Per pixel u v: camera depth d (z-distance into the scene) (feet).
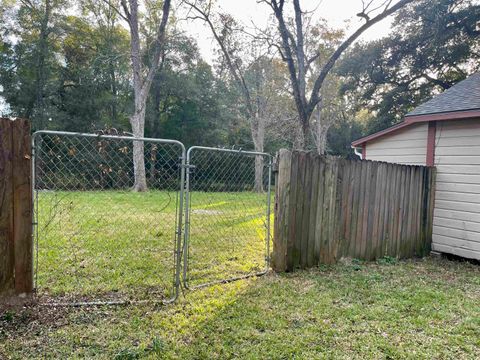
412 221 15.99
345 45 24.91
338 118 74.54
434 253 16.75
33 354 6.57
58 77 56.85
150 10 50.11
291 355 6.80
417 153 18.04
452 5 43.83
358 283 11.25
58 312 8.38
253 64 50.11
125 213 21.03
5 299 8.32
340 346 7.21
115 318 8.18
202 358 6.61
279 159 11.92
